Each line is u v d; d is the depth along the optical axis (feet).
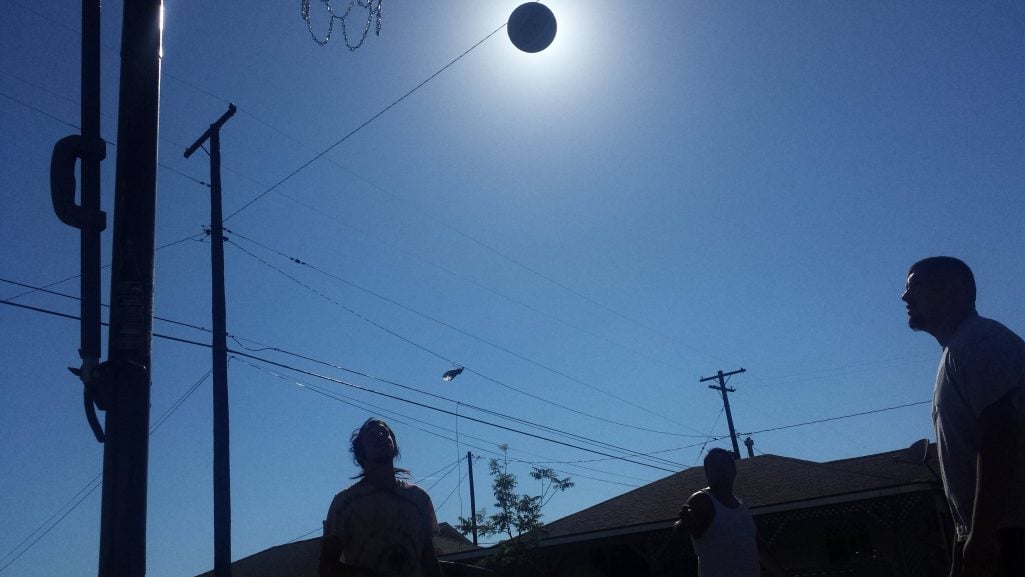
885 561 56.80
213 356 51.80
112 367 14.06
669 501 67.82
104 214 14.89
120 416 13.88
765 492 64.08
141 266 14.70
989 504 9.94
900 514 57.52
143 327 14.46
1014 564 10.19
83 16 15.47
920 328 12.25
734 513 18.45
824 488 61.16
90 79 15.29
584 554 69.00
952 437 11.07
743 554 18.12
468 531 59.93
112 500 13.50
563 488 60.59
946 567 57.57
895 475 63.26
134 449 13.79
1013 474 10.01
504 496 59.93
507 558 59.00
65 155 14.83
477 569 17.53
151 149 15.28
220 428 49.88
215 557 47.01
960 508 11.06
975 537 10.02
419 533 13.89
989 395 10.41
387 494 13.84
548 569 66.64
